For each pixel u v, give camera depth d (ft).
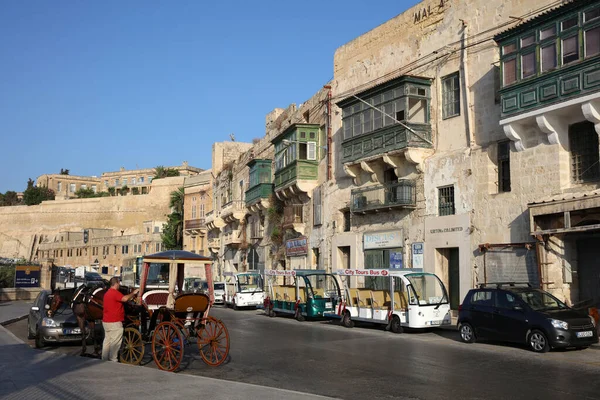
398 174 86.22
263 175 140.67
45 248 340.39
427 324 63.36
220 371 40.37
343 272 74.90
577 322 47.65
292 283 121.39
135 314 46.47
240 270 162.50
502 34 64.75
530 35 61.98
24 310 112.78
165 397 28.09
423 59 83.56
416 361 43.73
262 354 48.55
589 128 59.47
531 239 63.31
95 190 486.38
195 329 43.32
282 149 123.75
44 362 40.27
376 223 91.56
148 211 325.83
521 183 65.00
